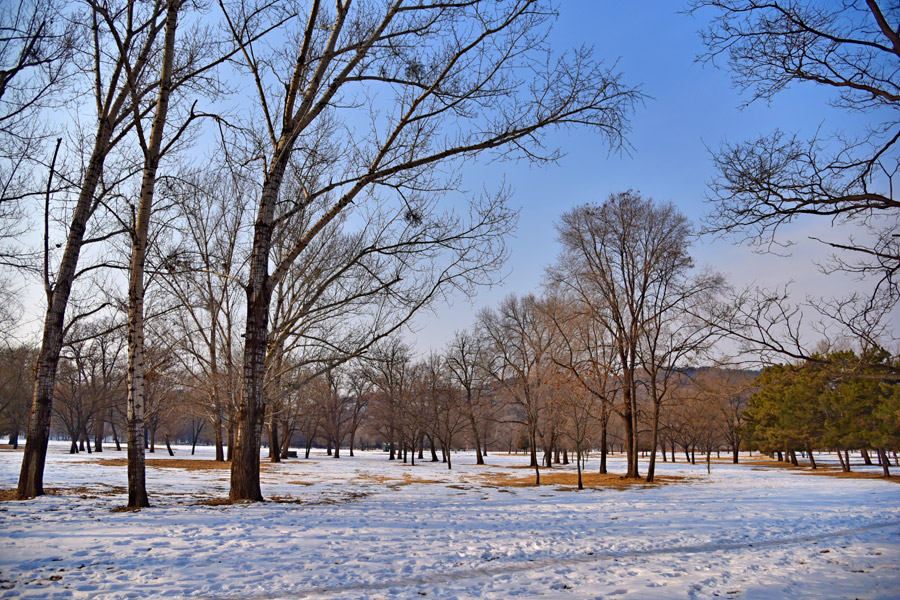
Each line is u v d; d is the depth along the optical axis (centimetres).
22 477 1330
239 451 1381
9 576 657
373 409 5841
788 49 854
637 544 1045
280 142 1427
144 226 1269
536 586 711
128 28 1277
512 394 4281
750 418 5319
